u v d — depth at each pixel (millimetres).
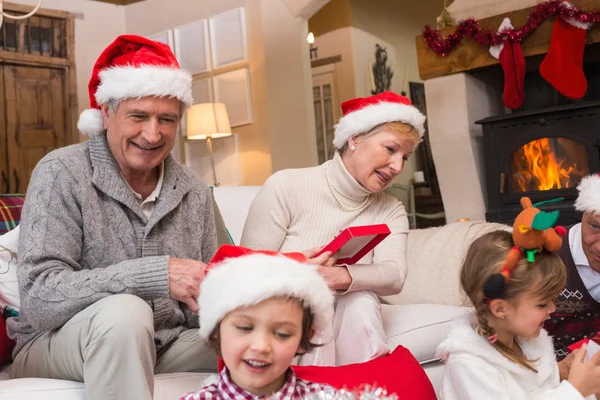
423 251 2592
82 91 6395
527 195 4090
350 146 1973
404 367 1621
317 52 6828
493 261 1450
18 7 5973
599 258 2012
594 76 4199
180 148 6332
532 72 4398
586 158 3990
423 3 7668
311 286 1104
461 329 1526
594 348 1788
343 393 1103
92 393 1372
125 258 1678
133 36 1793
